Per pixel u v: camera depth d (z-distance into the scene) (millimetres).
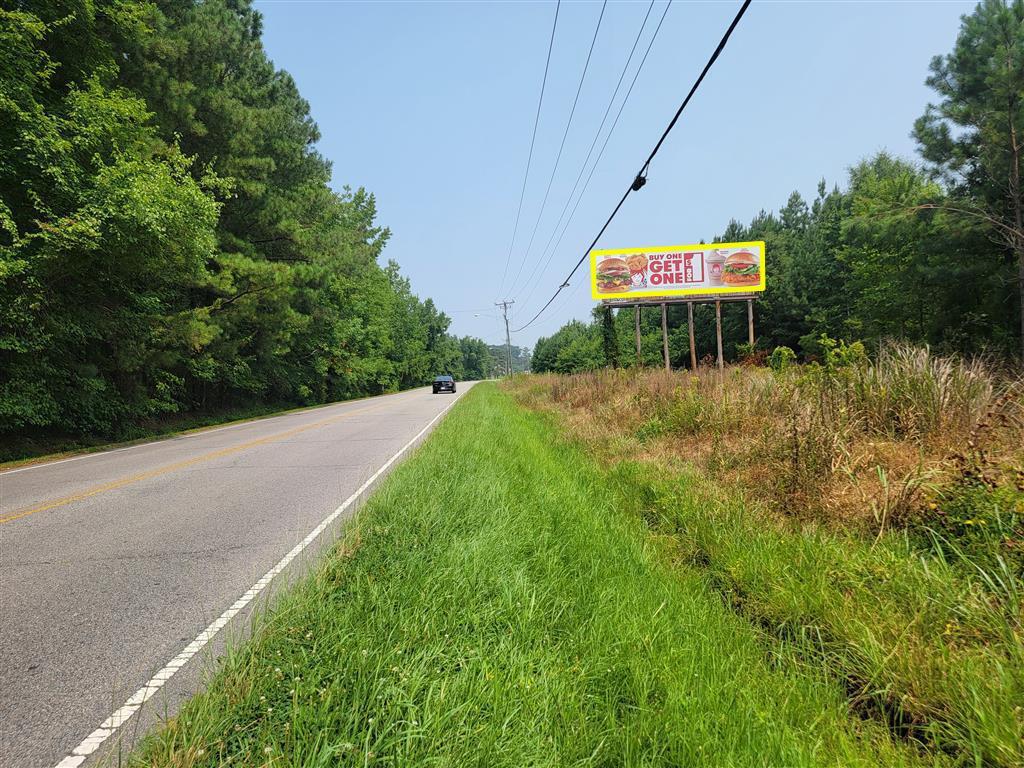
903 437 5016
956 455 3637
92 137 11516
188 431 17984
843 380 5926
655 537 4316
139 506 5973
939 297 14281
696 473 5945
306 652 2324
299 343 31172
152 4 15922
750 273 30562
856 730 2104
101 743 2021
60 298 12492
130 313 14852
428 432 12906
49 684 2420
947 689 2113
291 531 4781
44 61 11828
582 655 2400
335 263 27156
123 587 3557
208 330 17484
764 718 1978
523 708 1960
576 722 1945
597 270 31172
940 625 2520
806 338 29562
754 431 6828
